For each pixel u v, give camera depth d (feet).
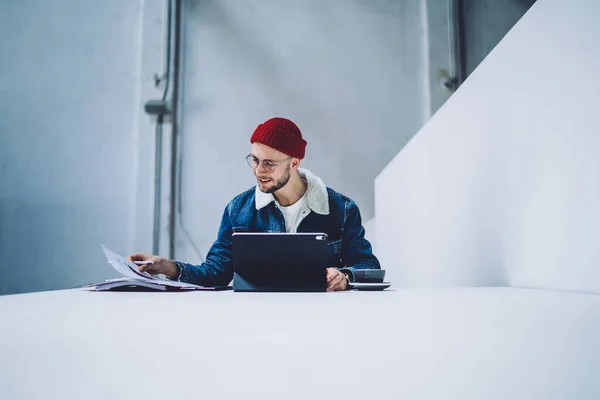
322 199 5.41
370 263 5.19
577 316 1.85
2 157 11.69
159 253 11.34
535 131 3.59
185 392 0.98
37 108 11.84
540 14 3.46
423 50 12.20
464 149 5.02
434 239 6.08
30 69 11.93
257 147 5.14
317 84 12.22
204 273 4.75
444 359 1.18
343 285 3.96
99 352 1.23
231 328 1.56
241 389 0.99
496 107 4.24
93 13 12.09
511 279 4.03
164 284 3.71
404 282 7.68
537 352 1.24
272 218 5.43
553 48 3.30
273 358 1.18
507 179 4.06
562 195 3.24
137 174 11.53
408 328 1.57
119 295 3.18
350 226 5.49
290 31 12.34
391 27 12.35
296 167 5.44
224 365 1.13
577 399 0.96
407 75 12.25
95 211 11.60
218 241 5.40
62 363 1.14
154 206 11.43
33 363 1.14
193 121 11.91
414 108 12.17
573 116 3.09
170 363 1.14
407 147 7.47
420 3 12.32
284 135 5.12
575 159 3.08
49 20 12.05
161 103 11.60
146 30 11.94
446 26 12.14
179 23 12.11
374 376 1.06
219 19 12.23
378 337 1.41
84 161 11.73
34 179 11.67
